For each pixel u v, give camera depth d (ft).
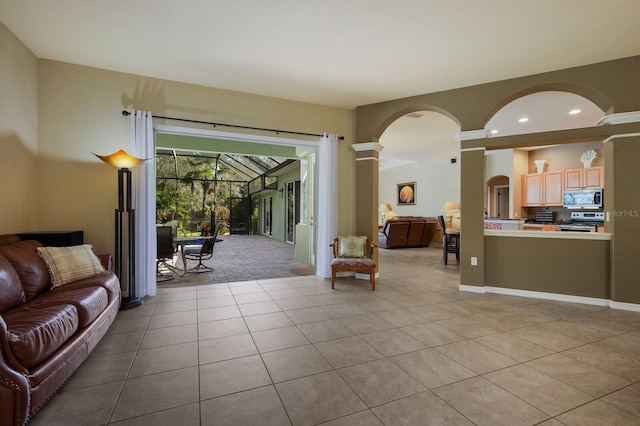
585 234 12.10
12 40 9.59
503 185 28.66
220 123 13.94
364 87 13.91
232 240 37.29
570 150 24.26
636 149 11.14
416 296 12.89
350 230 16.74
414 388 6.24
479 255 13.52
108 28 9.42
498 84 13.15
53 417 5.31
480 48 10.53
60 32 9.62
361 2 8.20
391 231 28.66
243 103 14.39
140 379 6.52
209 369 6.95
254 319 10.08
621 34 9.68
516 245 13.14
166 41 10.17
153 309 11.02
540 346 8.18
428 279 16.11
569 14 8.67
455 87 13.84
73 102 11.71
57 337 5.82
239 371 6.87
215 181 40.40
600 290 11.91
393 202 38.09
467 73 12.43
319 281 15.47
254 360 7.37
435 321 9.99
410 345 8.22
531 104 15.97
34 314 6.05
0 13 8.62
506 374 6.78
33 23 9.13
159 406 5.62
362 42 10.19
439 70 12.18
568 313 10.86
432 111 15.81
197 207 41.16
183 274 16.79
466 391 6.14
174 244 18.85
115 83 12.30
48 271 8.52
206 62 11.59
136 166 12.16
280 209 36.58
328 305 11.60
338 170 16.47
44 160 11.32
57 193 11.51
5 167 9.27
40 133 11.26
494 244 13.51
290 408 5.59
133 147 12.15
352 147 16.51
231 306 11.40
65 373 6.06
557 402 5.79
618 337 8.78
